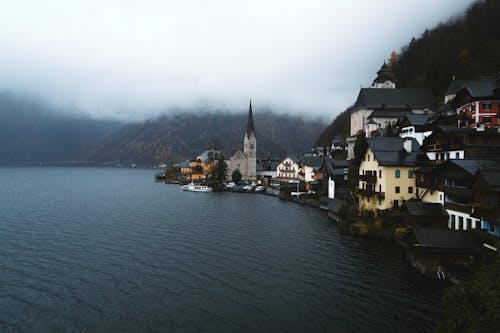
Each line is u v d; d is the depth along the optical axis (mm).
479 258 35938
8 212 80000
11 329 28344
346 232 58031
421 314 29906
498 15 137250
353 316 29922
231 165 175250
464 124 72938
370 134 106812
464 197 44656
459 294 20453
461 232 38688
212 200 105188
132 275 39344
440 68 137000
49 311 31234
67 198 109250
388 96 122938
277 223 67062
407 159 59156
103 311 31219
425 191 54469
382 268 40906
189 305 32281
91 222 68000
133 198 110188
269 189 127875
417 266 39125
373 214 58531
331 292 34594
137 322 29391
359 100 126438
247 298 33594
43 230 60844
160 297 33906
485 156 49531
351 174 73188
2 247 49938
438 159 55875
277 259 44562
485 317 18094
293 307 31750
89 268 41500
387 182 58125
